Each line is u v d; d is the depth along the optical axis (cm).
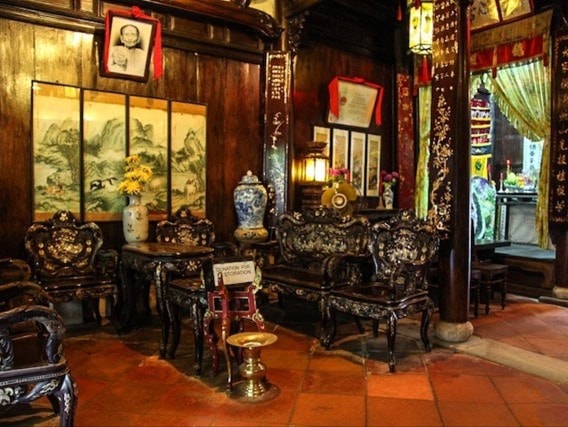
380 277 401
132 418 265
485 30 589
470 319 471
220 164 530
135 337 406
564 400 291
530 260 579
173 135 492
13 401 222
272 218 546
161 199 486
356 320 427
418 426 259
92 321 451
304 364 349
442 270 396
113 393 297
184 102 498
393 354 336
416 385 312
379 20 664
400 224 393
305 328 439
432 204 400
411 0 502
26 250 400
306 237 468
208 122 518
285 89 548
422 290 372
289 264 478
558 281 541
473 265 512
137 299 468
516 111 595
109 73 445
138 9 446
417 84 690
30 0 402
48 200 423
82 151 438
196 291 329
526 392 302
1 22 395
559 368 339
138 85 469
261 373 295
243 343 295
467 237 390
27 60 409
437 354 371
